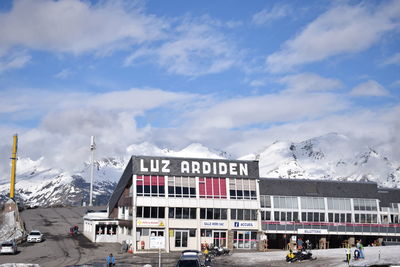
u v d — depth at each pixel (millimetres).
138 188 79500
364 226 88062
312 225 85562
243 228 82562
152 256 71062
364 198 92562
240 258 67125
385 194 96375
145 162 80938
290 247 74062
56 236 92938
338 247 89438
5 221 101438
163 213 79688
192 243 80062
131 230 79125
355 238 89750
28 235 85000
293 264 60062
